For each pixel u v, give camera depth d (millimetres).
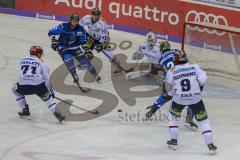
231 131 20078
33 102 22000
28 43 30047
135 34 34062
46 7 35094
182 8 33188
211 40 27953
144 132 19484
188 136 19312
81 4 34688
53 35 23125
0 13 35562
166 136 19188
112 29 34469
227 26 30188
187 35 28375
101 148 17578
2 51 28250
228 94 25250
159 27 33688
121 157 16750
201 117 17469
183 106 17719
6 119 19797
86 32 24250
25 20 34719
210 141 17375
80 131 19141
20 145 17266
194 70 17438
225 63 27750
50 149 17094
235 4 32594
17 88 19359
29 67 19125
